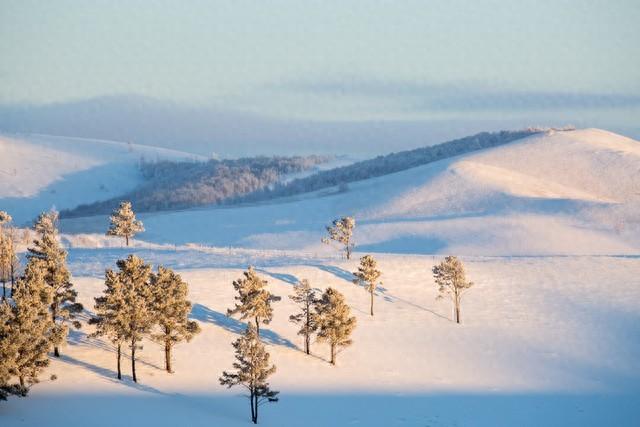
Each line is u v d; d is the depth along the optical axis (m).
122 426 94.44
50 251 123.44
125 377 118.12
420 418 117.81
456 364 143.75
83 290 154.62
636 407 127.75
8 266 154.25
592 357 151.12
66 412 97.62
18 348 98.69
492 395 130.25
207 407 110.75
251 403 107.25
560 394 132.75
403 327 160.75
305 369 134.75
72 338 130.75
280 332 149.50
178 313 123.88
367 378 133.88
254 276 142.38
